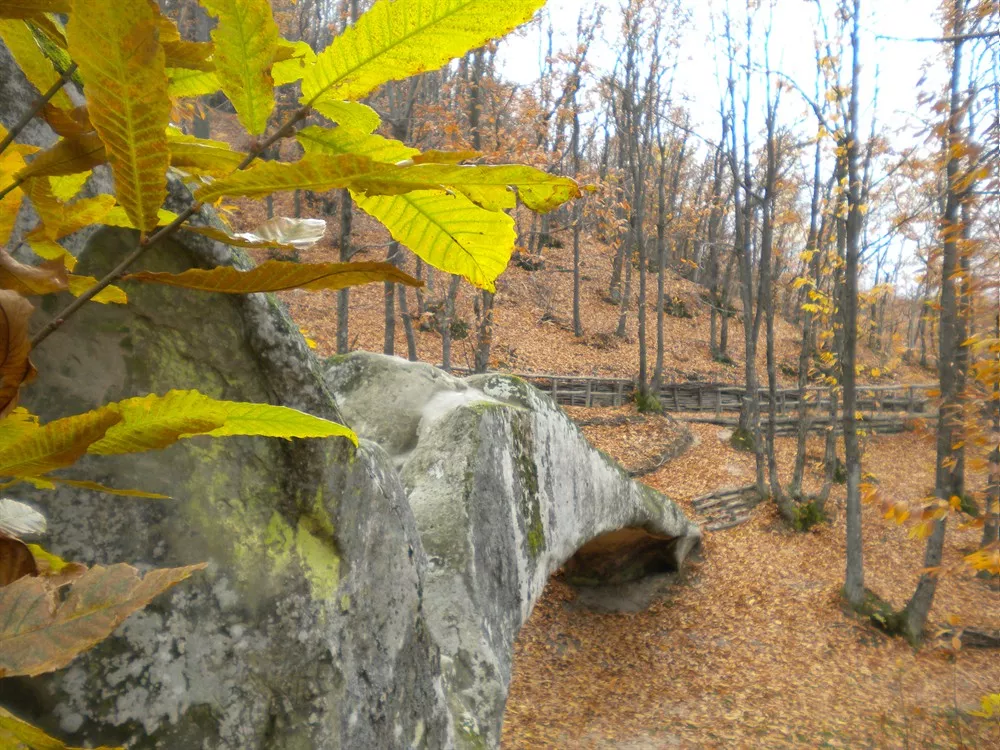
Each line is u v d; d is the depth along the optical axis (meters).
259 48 0.40
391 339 14.04
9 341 0.33
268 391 1.94
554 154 13.80
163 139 0.35
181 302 1.75
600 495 7.91
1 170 0.47
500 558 5.32
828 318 14.79
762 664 10.13
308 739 1.95
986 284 4.73
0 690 1.46
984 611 11.52
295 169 0.38
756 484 15.77
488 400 6.09
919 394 23.14
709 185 34.03
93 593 0.34
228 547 1.84
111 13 0.30
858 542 11.53
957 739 7.74
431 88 16.20
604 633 10.93
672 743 8.30
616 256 28.62
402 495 2.73
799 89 11.12
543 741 8.19
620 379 20.52
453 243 0.53
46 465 0.39
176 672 1.71
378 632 2.40
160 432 0.42
